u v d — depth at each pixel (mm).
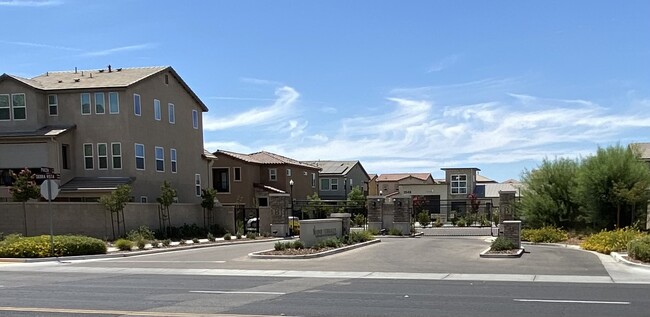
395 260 19391
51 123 35656
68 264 20188
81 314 9664
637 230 23703
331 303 10555
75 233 29766
